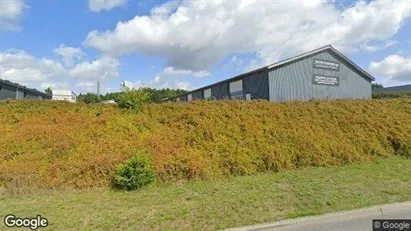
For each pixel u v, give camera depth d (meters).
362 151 10.55
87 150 8.59
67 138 8.95
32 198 6.52
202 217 5.14
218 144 9.35
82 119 10.34
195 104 11.55
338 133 11.28
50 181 7.34
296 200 5.96
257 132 10.23
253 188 6.89
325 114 12.48
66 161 8.04
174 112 10.99
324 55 21.83
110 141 9.06
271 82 19.58
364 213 5.46
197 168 8.03
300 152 9.57
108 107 11.23
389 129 11.96
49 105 11.07
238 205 5.69
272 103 12.52
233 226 4.84
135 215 5.25
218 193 6.53
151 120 10.53
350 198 6.07
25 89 23.72
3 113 10.36
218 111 11.23
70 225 4.87
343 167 9.15
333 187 6.80
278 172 8.71
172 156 8.41
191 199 6.15
